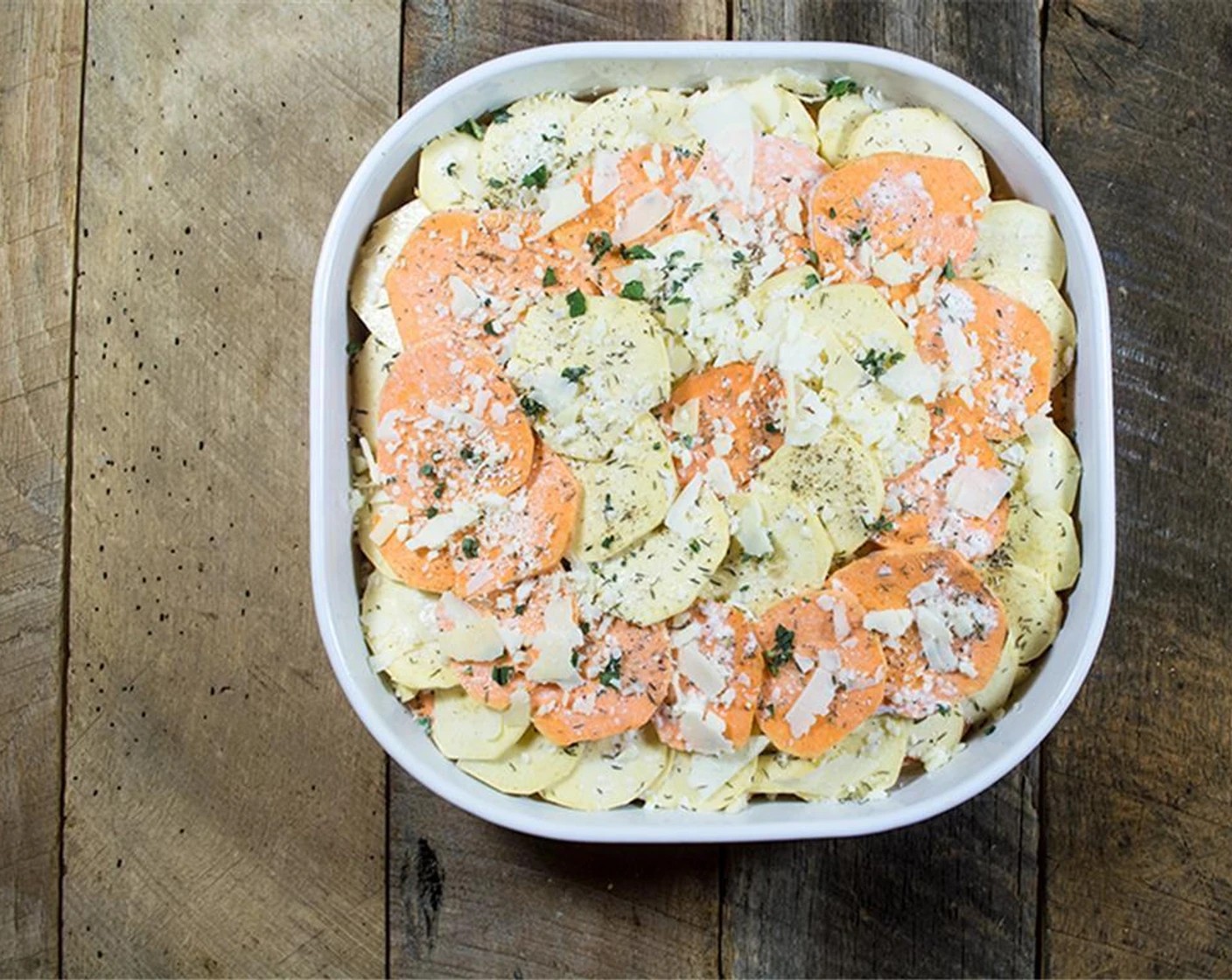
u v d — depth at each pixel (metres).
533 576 0.52
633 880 0.60
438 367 0.52
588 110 0.54
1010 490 0.54
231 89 0.61
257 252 0.60
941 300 0.53
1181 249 0.61
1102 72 0.61
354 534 0.54
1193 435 0.61
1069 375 0.55
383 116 0.61
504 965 0.60
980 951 0.60
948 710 0.53
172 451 0.60
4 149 0.61
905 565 0.52
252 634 0.60
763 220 0.54
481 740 0.53
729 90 0.55
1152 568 0.60
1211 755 0.61
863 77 0.55
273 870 0.60
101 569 0.60
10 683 0.60
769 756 0.53
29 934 0.60
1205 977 0.60
